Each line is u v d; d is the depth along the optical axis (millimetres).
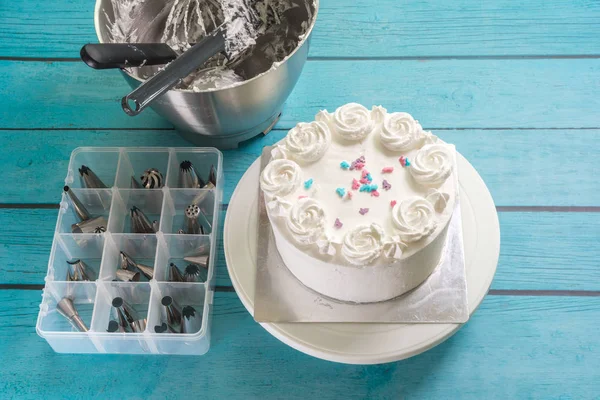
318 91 1190
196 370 1053
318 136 986
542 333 1056
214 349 1062
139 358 1061
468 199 1053
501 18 1227
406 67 1202
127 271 1083
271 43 1171
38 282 1104
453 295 992
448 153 964
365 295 979
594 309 1065
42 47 1233
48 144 1179
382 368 1044
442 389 1034
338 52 1214
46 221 1138
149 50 1026
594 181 1131
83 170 1112
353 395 1035
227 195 1143
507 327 1060
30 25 1245
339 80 1196
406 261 930
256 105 1062
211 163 1147
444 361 1046
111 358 1062
